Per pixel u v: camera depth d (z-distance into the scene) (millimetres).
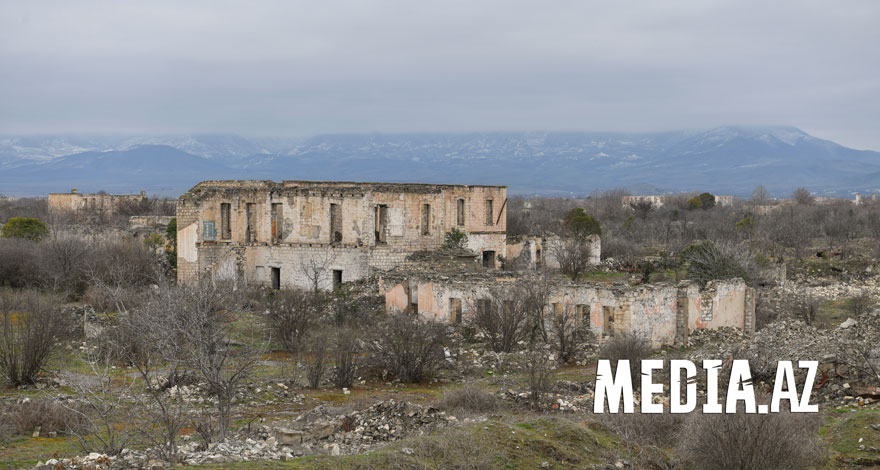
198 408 31391
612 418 27375
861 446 25594
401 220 66500
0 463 22250
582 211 110062
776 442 22859
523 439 24422
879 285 76625
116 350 33594
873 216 135500
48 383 34781
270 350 45062
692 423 24688
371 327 49531
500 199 79500
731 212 169875
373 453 22219
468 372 40719
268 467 20688
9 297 51500
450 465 22328
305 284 66500
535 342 45719
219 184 72625
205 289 35188
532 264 84250
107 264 64938
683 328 47219
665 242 110938
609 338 44438
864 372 31578
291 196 67688
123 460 21297
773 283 72938
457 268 63875
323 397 35344
